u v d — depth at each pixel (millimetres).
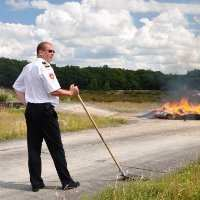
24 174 9625
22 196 7891
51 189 8281
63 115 22734
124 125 20375
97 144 14023
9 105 27969
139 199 6789
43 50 8234
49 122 8156
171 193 6934
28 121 8227
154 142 14383
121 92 76375
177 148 13047
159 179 8102
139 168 10141
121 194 7066
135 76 85875
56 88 8109
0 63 55500
